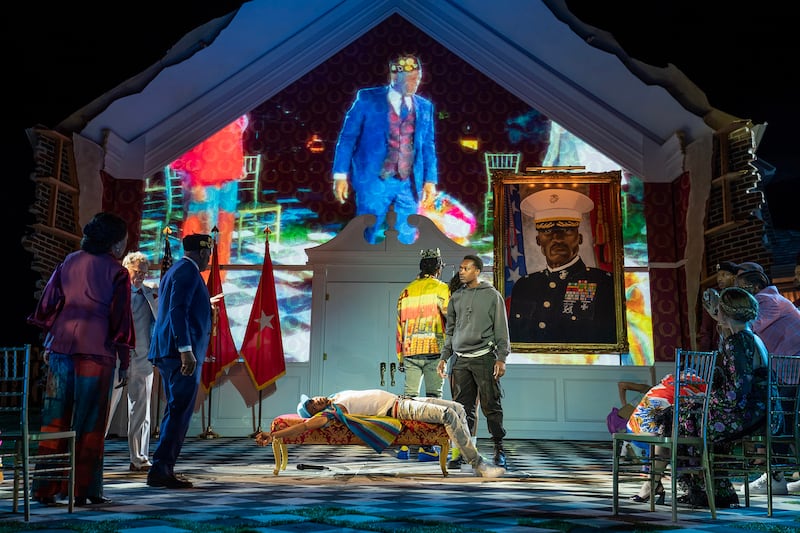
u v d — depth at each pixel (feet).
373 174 35.65
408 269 33.96
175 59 32.22
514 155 35.88
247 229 35.04
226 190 35.40
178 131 35.68
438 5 36.65
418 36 37.19
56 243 32.14
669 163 35.37
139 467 16.94
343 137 36.11
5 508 10.77
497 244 34.60
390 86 36.68
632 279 34.65
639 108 34.94
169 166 35.58
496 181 35.24
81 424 11.34
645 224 35.09
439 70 36.81
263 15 33.32
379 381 33.12
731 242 32.30
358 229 34.45
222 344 32.65
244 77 36.04
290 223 35.17
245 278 34.53
